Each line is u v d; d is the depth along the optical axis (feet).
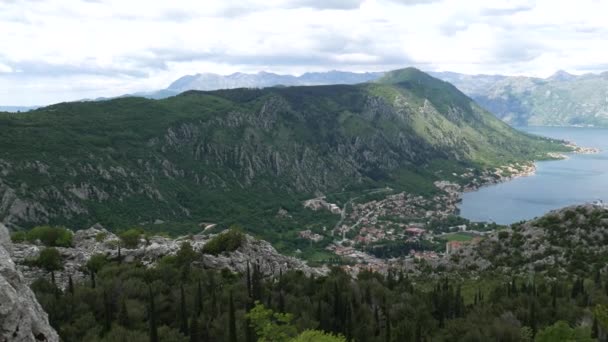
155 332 201.67
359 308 303.07
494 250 549.54
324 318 274.36
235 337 216.13
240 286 301.22
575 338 220.84
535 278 431.84
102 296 244.63
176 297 260.83
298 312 277.03
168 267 308.81
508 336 260.21
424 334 274.36
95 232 415.44
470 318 297.12
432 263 595.47
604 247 468.34
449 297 337.31
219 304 260.83
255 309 213.66
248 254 384.68
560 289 356.59
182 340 214.90
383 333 267.80
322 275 388.98
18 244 336.70
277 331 205.46
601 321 227.81
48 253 298.56
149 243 395.14
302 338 191.62
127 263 332.39
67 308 226.79
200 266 338.54
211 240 389.39
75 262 317.83
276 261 396.57
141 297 260.21
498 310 318.45
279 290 319.27
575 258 460.55
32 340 106.11
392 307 310.86
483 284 444.96
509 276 462.19
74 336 204.95
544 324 290.97
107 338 200.85
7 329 100.68
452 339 271.90
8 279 114.83
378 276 415.03
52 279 265.54
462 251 590.96
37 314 116.98
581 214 535.60
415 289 394.73
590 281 379.14
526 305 320.50
